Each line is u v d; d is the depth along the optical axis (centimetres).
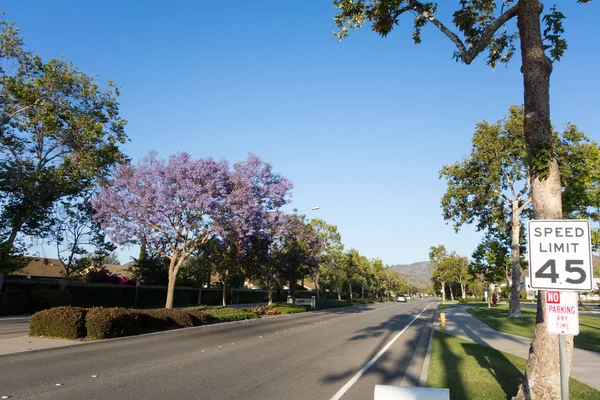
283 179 2594
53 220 3078
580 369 1039
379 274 10238
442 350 1396
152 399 745
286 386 880
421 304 7144
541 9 738
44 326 1470
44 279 3316
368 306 5772
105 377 907
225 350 1357
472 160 3203
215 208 2227
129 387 825
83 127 2745
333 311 4078
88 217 3161
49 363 1048
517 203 3094
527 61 718
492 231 3616
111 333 1515
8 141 2728
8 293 2488
